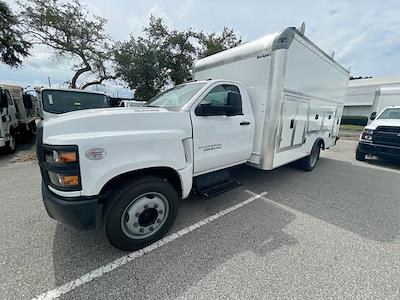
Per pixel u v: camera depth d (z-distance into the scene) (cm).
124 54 1783
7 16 1276
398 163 748
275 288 200
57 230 285
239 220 323
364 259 241
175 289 198
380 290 199
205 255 244
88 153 205
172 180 297
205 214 340
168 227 276
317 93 515
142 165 239
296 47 390
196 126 294
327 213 353
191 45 1983
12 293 189
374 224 320
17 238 267
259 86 384
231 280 209
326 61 528
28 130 1079
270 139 382
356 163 743
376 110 1044
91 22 1537
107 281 205
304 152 531
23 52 1440
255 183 493
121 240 237
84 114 227
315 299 188
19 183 466
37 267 220
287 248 258
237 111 361
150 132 246
